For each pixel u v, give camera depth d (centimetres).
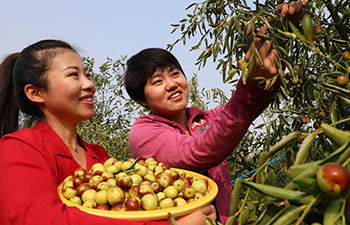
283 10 108
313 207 51
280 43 116
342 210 46
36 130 142
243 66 96
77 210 107
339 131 58
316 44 128
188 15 179
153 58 178
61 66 145
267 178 63
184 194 124
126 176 128
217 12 165
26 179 109
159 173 135
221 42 129
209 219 67
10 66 165
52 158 131
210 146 129
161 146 156
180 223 109
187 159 141
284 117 163
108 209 115
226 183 178
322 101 132
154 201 114
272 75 103
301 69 119
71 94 145
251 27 101
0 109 163
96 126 473
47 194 108
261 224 57
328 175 45
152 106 186
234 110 118
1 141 125
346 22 142
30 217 101
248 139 319
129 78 187
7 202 105
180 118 190
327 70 133
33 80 145
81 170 137
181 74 182
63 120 153
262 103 118
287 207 50
